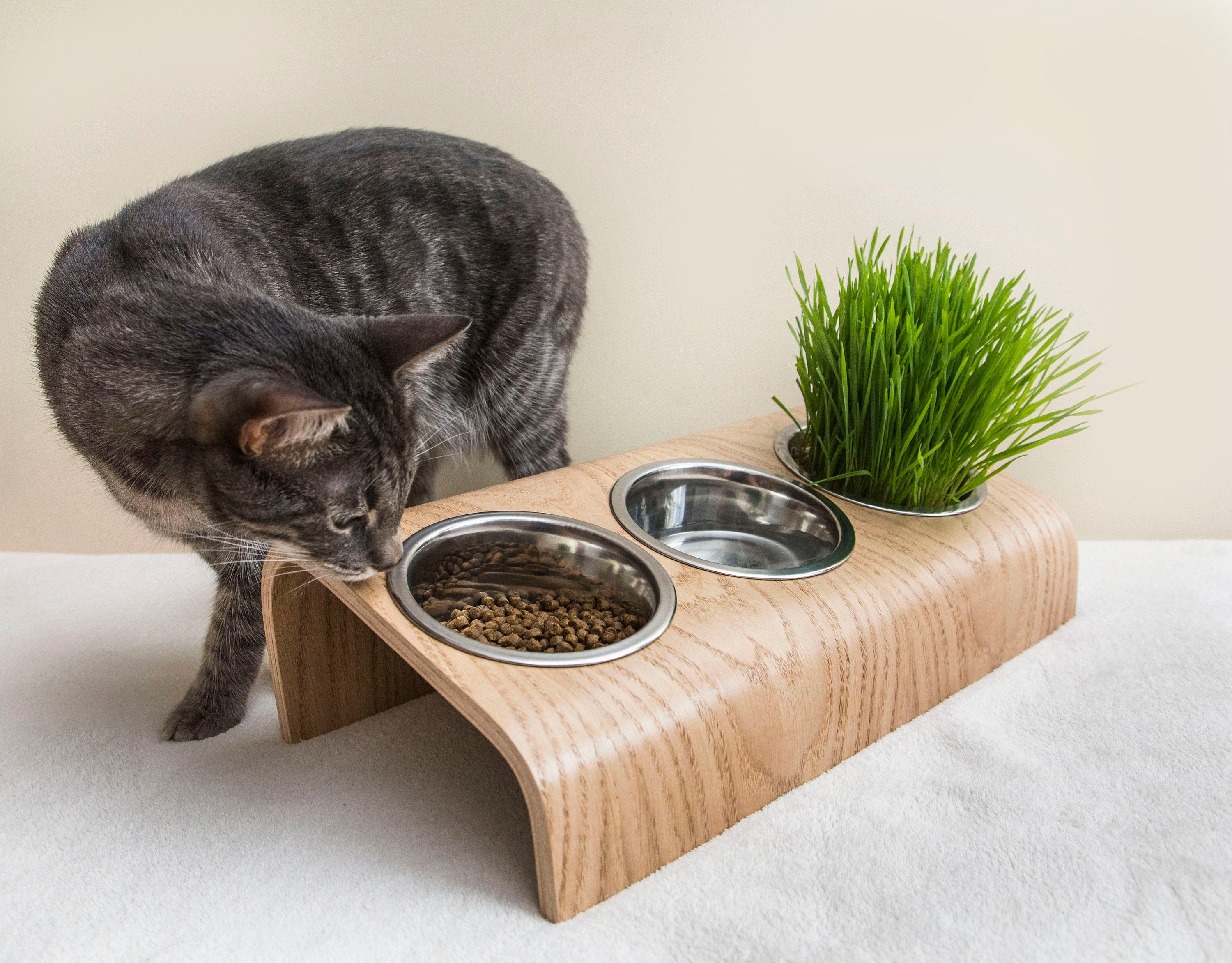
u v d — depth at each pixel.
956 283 0.78
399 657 0.76
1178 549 0.96
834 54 0.91
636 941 0.62
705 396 1.01
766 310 0.98
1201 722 0.76
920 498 0.80
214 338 0.67
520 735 0.60
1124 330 0.96
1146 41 0.90
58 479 0.96
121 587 0.90
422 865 0.66
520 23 0.90
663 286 0.97
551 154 0.94
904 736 0.74
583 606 0.73
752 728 0.67
